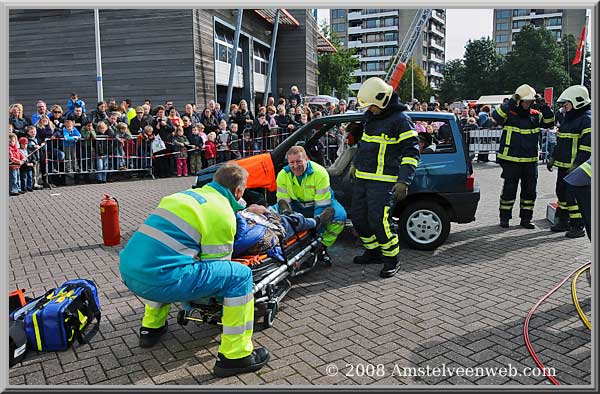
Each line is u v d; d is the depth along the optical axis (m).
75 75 17.64
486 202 9.88
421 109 16.78
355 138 6.59
